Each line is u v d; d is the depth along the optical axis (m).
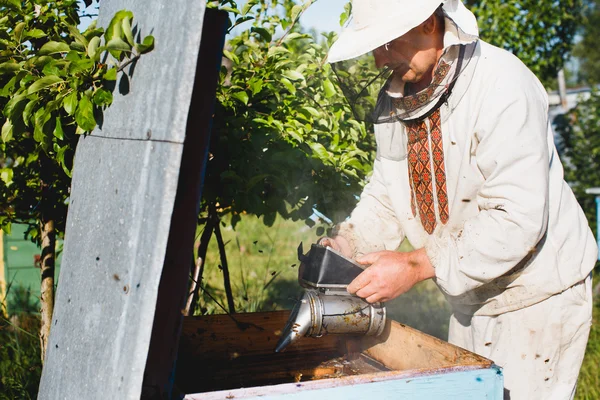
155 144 1.17
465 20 1.66
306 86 2.33
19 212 2.47
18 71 1.73
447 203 1.85
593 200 6.82
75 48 1.62
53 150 2.06
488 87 1.65
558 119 7.61
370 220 2.09
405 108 1.80
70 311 1.52
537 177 1.59
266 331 1.95
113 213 1.33
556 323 1.81
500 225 1.59
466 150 1.72
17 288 3.74
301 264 1.80
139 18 1.41
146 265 1.12
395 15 1.58
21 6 1.98
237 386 1.74
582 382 3.15
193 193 1.21
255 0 2.10
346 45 1.63
